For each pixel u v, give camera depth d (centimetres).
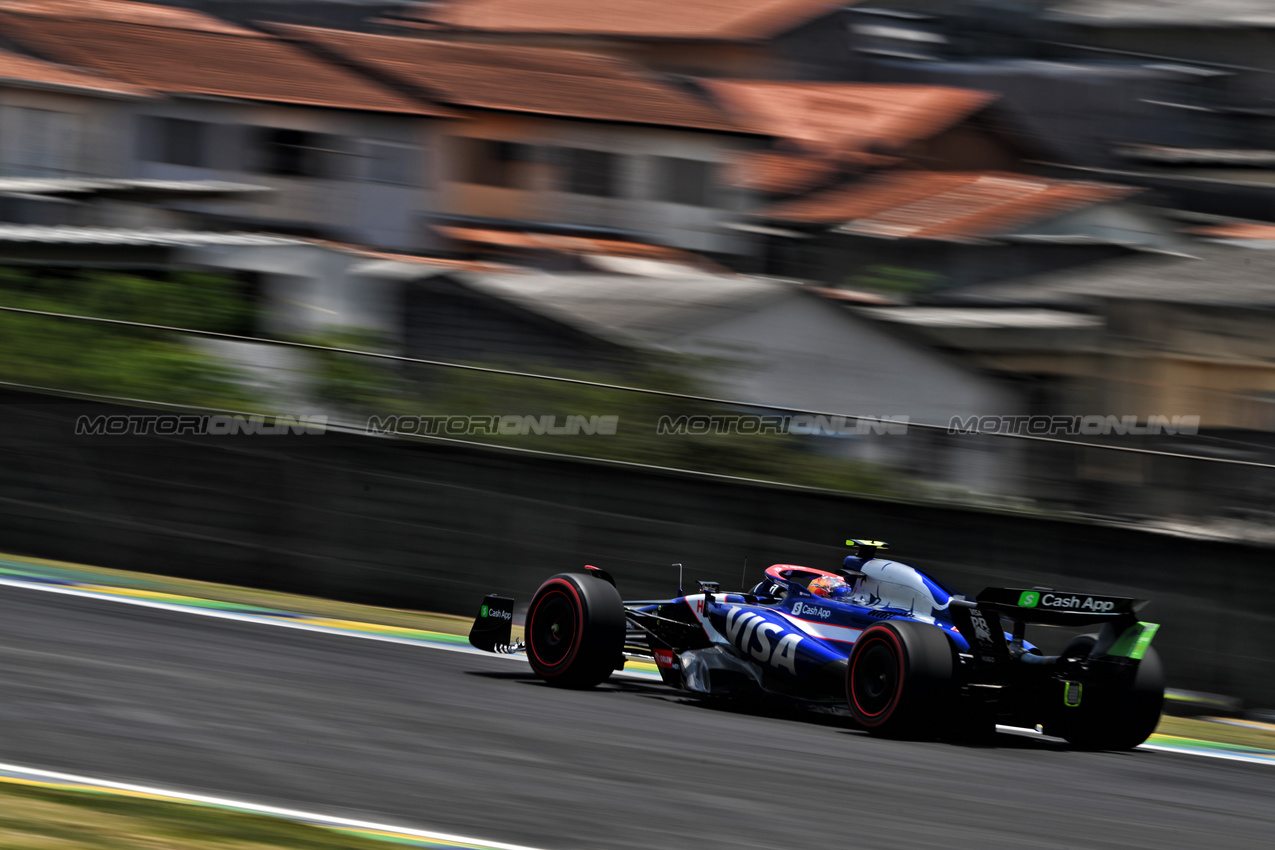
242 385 5191
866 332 10431
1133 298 11119
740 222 12288
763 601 3481
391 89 11888
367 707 2702
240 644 3488
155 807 1817
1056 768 2797
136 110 10750
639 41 15388
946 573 4928
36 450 5050
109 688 2605
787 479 5141
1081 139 15188
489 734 2539
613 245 11712
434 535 5016
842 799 2258
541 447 5188
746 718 3120
